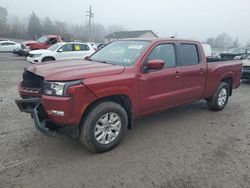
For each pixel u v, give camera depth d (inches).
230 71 258.2
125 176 136.1
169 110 255.8
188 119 229.9
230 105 288.0
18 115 224.7
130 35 2443.4
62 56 615.8
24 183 127.6
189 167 146.8
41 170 138.9
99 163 147.9
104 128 157.5
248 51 822.5
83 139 152.0
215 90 246.7
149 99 179.5
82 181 130.8
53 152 158.9
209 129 207.2
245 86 430.3
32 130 191.0
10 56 954.1
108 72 155.2
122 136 168.1
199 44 225.0
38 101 152.5
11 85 367.2
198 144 177.6
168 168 145.1
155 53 183.9
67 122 141.3
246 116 246.4
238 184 132.2
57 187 125.7
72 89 137.9
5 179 130.3
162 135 191.2
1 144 167.0
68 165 144.6
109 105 155.9
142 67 172.9
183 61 206.8
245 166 149.7
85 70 151.6
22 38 2716.5
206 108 268.8
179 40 206.1
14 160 148.2
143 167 145.3
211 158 158.1
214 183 132.5
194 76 214.2
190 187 128.7
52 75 144.4
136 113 175.3
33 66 170.9
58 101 137.7
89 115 149.6
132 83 164.9
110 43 215.2
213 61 257.1
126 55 183.8
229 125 218.4
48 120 150.6
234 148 173.2
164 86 188.7
